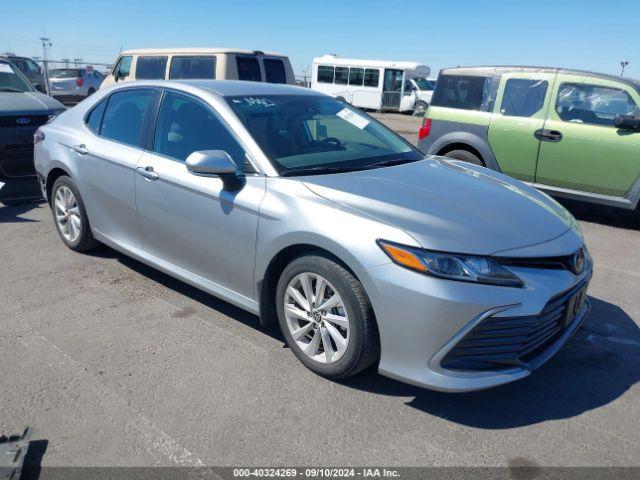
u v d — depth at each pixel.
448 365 2.74
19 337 3.57
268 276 3.32
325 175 3.38
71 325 3.75
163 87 4.16
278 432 2.73
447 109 7.64
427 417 2.88
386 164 3.77
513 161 7.12
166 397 2.98
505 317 2.68
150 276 4.60
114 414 2.83
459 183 3.51
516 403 3.03
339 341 3.02
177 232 3.82
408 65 28.05
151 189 3.93
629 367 3.44
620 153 6.37
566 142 6.68
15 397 2.95
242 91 3.99
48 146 5.04
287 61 12.37
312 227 2.98
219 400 2.96
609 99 6.46
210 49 11.41
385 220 2.86
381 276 2.75
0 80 8.04
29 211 6.50
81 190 4.69
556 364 3.44
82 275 4.59
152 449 2.59
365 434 2.73
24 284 4.40
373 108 29.03
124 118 4.41
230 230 3.42
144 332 3.67
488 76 7.30
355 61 29.17
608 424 2.86
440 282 2.65
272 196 3.23
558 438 2.75
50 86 21.27
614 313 4.22
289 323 3.27
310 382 3.15
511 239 2.86
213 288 3.71
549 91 6.83
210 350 3.46
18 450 2.50
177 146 3.89
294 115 3.91
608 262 5.41
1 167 7.04
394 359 2.81
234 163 3.34
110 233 4.54
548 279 2.84
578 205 7.71
